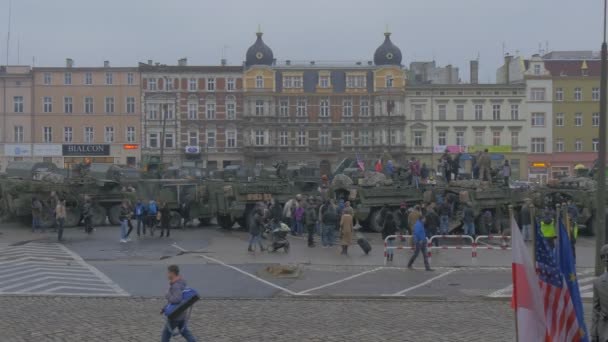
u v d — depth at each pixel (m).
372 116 80.06
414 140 80.19
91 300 17.42
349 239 26.16
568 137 80.69
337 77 80.56
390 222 30.22
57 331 13.77
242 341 13.05
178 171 47.09
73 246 28.17
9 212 35.16
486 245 29.19
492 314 15.84
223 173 43.25
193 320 15.01
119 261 24.31
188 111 80.25
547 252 8.77
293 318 15.30
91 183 36.12
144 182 35.47
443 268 23.16
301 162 80.38
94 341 12.95
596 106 80.69
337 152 80.19
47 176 35.38
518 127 80.44
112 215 37.06
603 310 8.06
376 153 79.81
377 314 15.80
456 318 15.34
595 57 86.25
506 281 20.62
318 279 20.98
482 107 80.31
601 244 17.92
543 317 8.63
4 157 79.25
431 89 79.88
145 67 79.69
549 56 86.62
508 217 35.00
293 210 33.47
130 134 80.31
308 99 80.31
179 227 36.06
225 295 18.34
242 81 80.12
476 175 38.09
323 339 13.23
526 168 80.56
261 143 80.31
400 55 81.38
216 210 35.88
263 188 35.31
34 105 79.75
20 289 18.91
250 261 24.50
